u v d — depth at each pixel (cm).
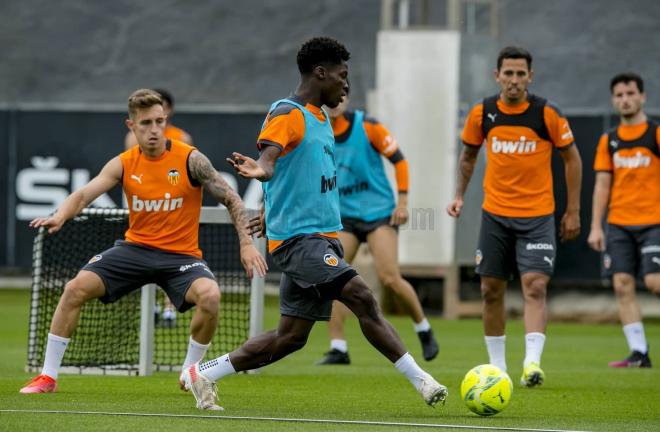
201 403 2025
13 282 5934
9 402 2106
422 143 4916
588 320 5144
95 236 3044
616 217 3334
